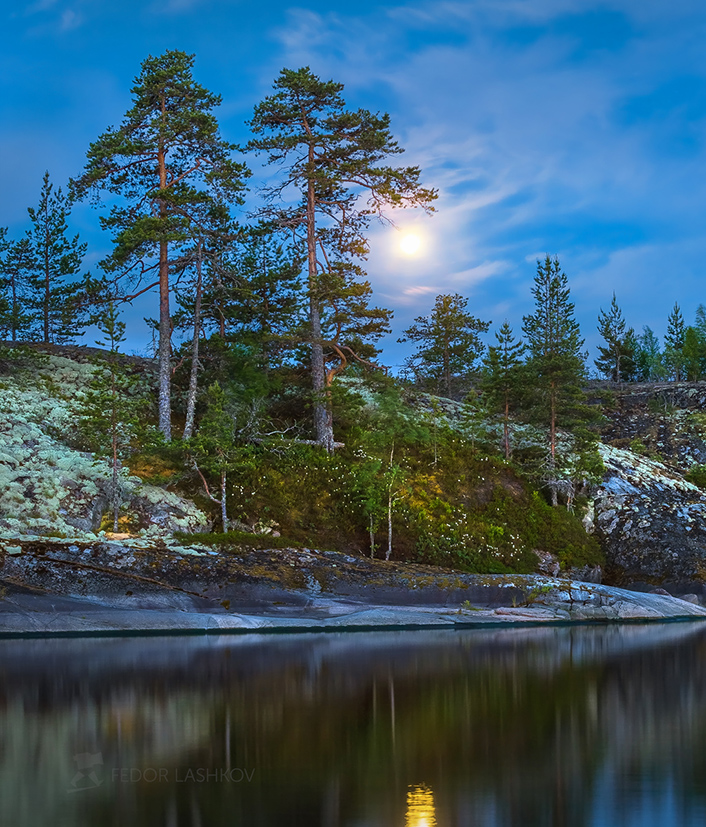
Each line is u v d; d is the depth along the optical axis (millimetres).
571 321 75250
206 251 39969
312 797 8117
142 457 33438
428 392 60000
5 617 23078
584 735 10797
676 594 36844
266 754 9734
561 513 39219
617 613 30672
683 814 7605
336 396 38469
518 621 28453
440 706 12688
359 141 41531
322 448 38406
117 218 39250
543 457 43500
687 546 38438
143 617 24188
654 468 46406
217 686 14289
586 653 19562
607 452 46250
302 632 24844
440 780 8703
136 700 12953
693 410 59812
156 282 38688
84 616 23828
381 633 24703
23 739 10414
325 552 29797
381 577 28594
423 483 37719
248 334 42094
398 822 7363
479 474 39719
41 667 16500
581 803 7934
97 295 37906
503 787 8469
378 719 11672
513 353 43062
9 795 8180
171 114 39281
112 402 30719
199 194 38031
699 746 10219
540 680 15227
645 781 8672
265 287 44062
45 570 24406
